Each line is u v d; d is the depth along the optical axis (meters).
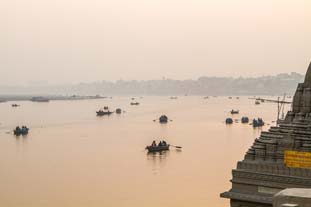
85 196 74.00
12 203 69.81
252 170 32.50
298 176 30.75
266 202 31.19
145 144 144.12
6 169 98.81
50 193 76.19
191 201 70.75
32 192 77.06
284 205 21.31
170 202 70.25
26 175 92.12
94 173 94.31
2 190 78.50
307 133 31.88
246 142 148.00
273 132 33.41
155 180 87.00
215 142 148.75
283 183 31.16
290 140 32.00
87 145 141.25
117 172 95.56
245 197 32.12
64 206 68.06
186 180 87.06
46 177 90.12
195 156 118.31
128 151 128.00
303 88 33.78
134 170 98.00
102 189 79.25
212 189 78.94
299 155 31.00
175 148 133.62
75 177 90.12
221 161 109.44
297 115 33.31
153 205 68.50
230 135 170.62
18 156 118.19
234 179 33.06
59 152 125.50
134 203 69.81
